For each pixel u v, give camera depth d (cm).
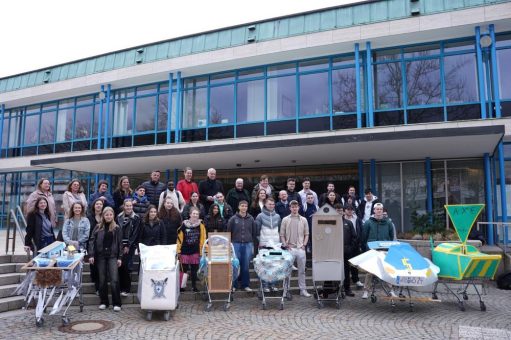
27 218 767
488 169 1305
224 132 1645
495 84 1277
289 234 870
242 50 1566
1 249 1062
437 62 1393
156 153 1410
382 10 1401
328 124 1478
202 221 859
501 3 1260
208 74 1714
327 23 1465
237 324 661
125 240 787
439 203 1374
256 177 1636
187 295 834
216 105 1684
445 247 818
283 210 944
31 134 2208
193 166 1655
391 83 1436
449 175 1380
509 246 1152
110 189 1959
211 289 759
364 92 1453
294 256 859
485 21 1270
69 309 752
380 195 1439
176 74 1714
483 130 1016
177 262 729
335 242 789
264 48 1528
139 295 703
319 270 782
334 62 1519
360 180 1441
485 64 1347
